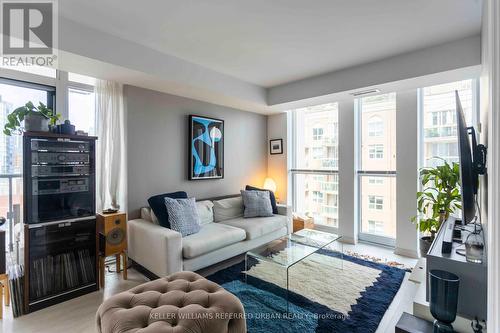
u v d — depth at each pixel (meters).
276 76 3.51
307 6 1.96
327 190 4.34
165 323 1.27
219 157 4.02
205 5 1.94
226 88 3.43
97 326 1.43
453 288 1.48
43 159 2.18
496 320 0.63
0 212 2.45
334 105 4.25
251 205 3.73
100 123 2.82
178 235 2.46
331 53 2.79
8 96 2.45
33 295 2.13
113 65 2.40
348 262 3.07
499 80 0.62
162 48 2.66
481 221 2.13
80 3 1.90
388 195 3.67
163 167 3.34
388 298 2.25
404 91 3.29
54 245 2.28
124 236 2.61
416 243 3.24
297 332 1.81
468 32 2.35
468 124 3.01
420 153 3.31
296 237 2.99
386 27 2.26
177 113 3.49
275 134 4.80
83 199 2.43
